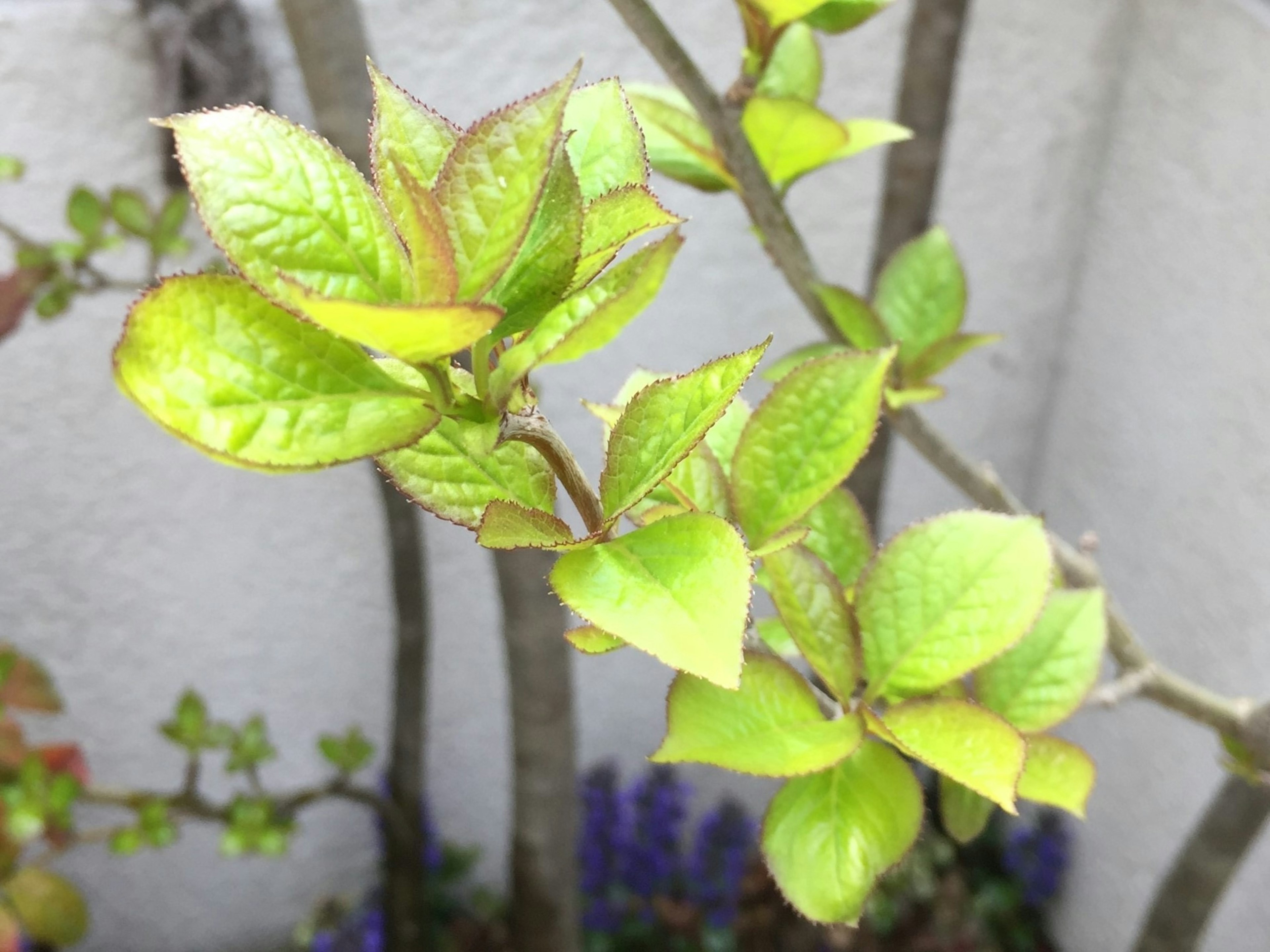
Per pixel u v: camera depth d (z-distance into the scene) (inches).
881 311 17.7
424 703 38.0
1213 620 30.4
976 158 34.1
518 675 26.0
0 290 25.9
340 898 45.7
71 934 31.8
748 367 9.2
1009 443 40.6
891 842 11.2
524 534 9.0
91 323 31.2
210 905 44.1
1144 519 33.7
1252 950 31.6
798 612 12.0
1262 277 27.0
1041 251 36.4
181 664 37.9
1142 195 32.3
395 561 34.6
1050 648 13.8
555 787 28.2
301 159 8.5
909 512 42.1
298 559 37.0
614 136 9.9
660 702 44.4
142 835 33.4
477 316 7.5
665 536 8.9
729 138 13.8
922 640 12.0
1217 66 28.3
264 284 8.3
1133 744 36.8
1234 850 20.1
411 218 7.9
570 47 30.0
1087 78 33.4
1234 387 28.6
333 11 19.3
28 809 30.6
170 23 26.5
